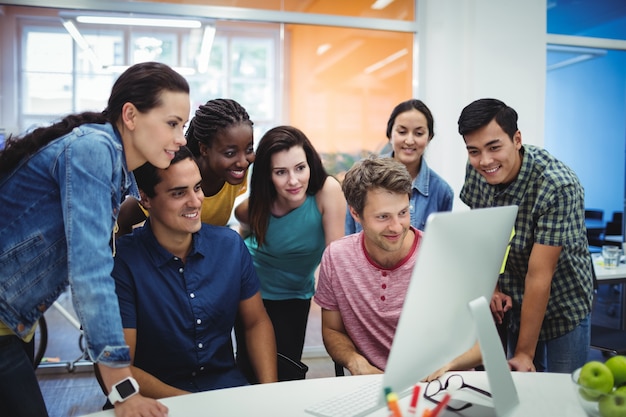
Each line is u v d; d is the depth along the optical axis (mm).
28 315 1409
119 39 4332
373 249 1781
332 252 1867
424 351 1129
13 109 4137
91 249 1270
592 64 6105
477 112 1868
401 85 4555
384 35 4523
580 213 1938
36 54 4148
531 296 1896
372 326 1805
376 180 1599
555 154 6082
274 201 2275
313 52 4570
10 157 1350
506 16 4418
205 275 1739
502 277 2131
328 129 4684
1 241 1355
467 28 4414
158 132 1415
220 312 1751
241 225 2559
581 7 4703
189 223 1658
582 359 2086
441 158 4469
